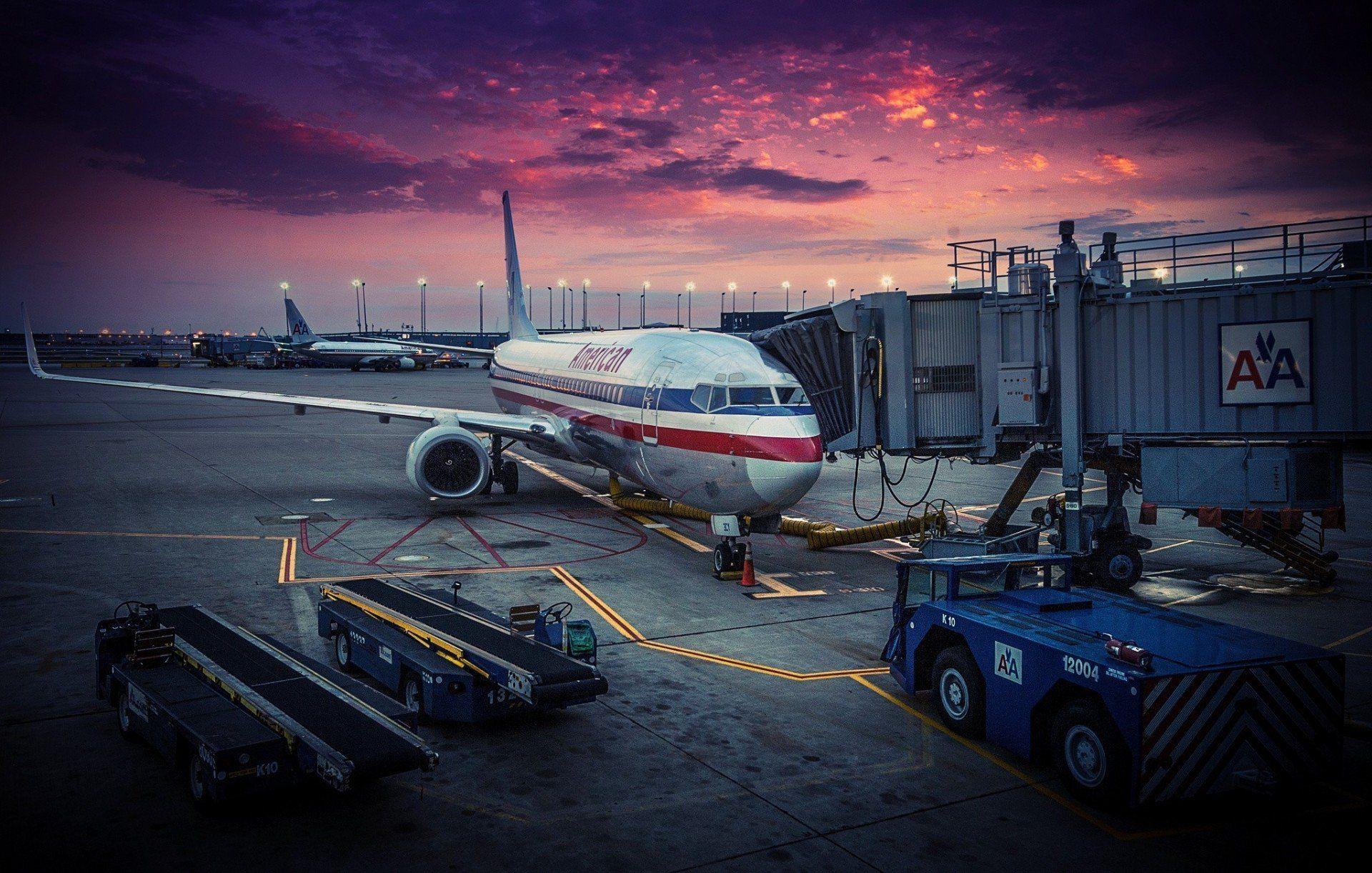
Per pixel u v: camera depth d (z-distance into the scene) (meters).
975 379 19.36
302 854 8.11
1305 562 18.16
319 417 58.09
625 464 22.17
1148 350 17.58
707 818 8.84
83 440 43.66
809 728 11.15
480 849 8.22
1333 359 15.95
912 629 11.73
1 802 9.02
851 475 34.62
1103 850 8.28
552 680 10.34
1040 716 9.88
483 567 19.39
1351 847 8.39
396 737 8.84
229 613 15.56
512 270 39.91
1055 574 17.80
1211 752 8.69
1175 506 17.45
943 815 8.94
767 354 19.95
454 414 28.59
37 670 12.77
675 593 17.58
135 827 8.55
